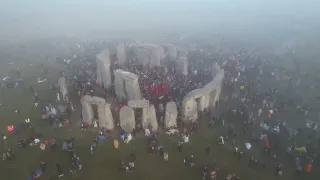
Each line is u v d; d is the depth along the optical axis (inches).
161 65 1908.2
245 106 1525.6
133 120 1286.9
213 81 1477.6
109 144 1259.8
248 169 1141.1
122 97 1515.7
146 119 1298.0
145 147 1244.5
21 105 1551.4
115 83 1513.3
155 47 1847.9
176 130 1328.7
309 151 1218.6
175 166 1150.3
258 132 1342.3
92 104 1321.4
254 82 1830.7
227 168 1144.8
